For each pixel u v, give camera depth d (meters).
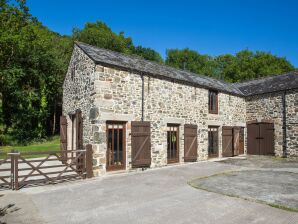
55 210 5.29
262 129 15.41
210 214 5.02
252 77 33.72
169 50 42.59
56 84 23.16
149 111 10.34
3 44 19.09
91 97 8.92
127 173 9.23
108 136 9.14
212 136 13.77
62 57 24.41
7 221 4.70
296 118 13.61
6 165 11.77
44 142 20.95
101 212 5.16
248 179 8.33
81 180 8.09
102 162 8.73
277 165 11.53
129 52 31.61
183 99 11.91
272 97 14.89
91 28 28.17
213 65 41.12
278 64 34.88
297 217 4.84
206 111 13.19
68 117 11.29
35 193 6.62
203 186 7.30
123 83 9.46
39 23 24.62
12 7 20.44
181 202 5.79
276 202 5.75
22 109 20.77
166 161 11.00
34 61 21.50
